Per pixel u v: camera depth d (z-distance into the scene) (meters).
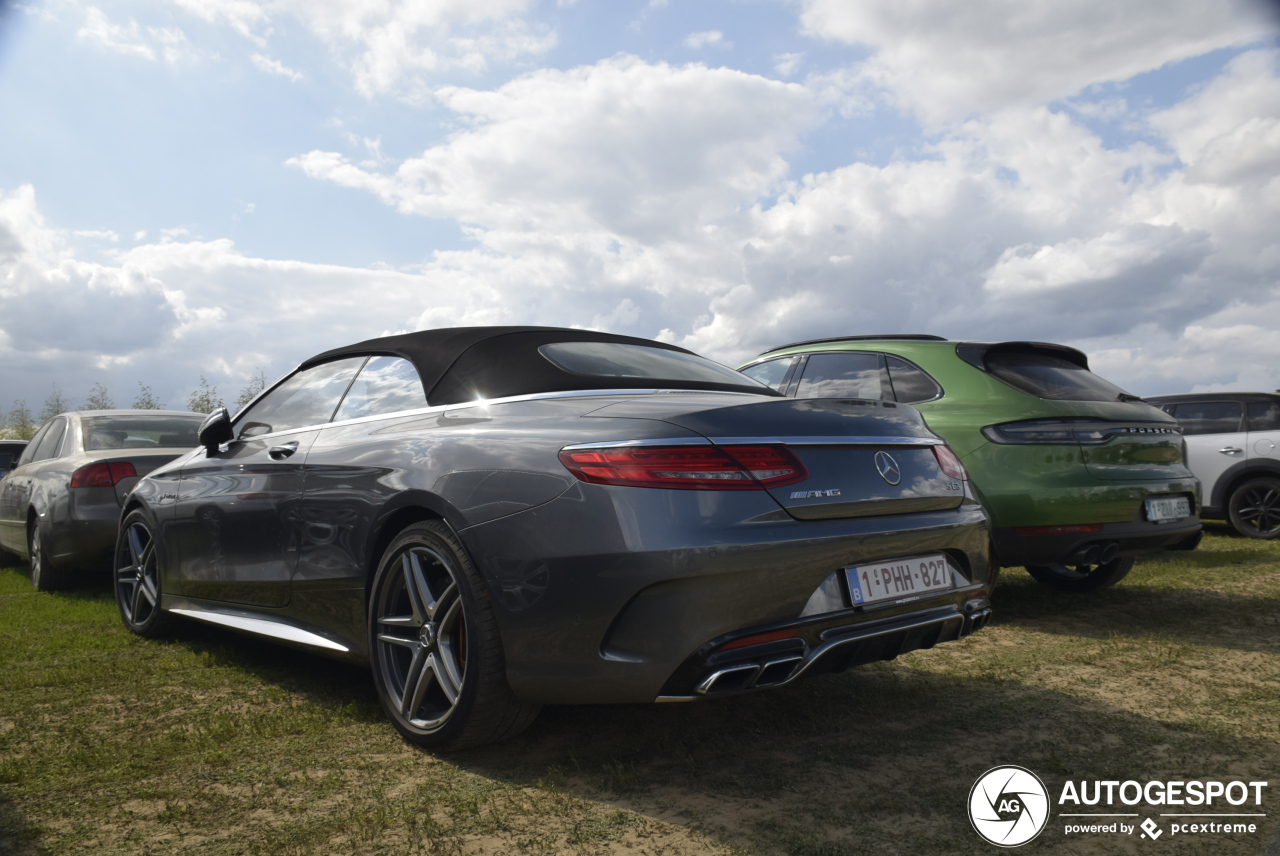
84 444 5.75
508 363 2.74
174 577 3.83
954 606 2.47
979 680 3.13
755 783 2.17
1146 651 3.54
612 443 2.12
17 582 6.50
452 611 2.39
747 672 2.01
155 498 3.99
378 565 2.67
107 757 2.39
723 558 1.98
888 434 2.42
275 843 1.87
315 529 2.91
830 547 2.14
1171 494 4.30
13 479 6.74
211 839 1.89
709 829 1.91
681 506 2.01
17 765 2.33
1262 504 7.80
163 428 6.19
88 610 4.88
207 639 4.01
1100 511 4.00
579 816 1.98
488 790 2.14
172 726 2.70
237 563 3.36
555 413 2.39
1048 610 4.46
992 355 4.50
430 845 1.85
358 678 3.26
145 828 1.95
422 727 2.43
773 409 2.24
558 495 2.13
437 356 2.91
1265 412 7.85
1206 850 1.82
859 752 2.39
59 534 5.41
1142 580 5.33
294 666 3.46
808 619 2.10
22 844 1.87
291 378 3.67
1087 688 3.01
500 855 1.80
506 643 2.18
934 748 2.42
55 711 2.87
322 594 2.88
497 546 2.20
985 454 4.15
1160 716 2.69
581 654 2.07
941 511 2.50
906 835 1.88
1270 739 2.47
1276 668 3.24
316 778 2.23
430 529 2.41
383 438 2.75
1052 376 4.45
